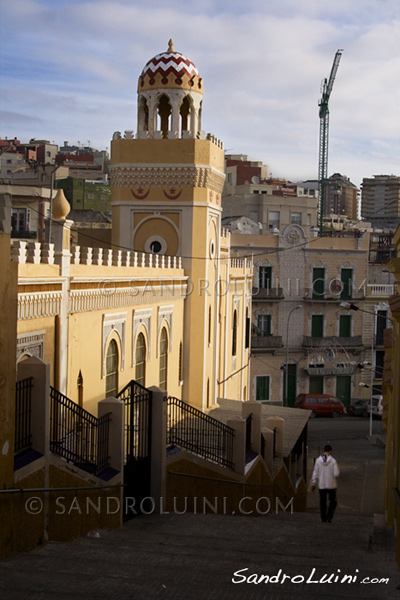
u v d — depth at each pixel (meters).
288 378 50.22
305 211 69.50
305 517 18.45
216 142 28.52
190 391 27.97
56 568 8.55
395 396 12.80
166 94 28.03
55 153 91.94
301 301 49.81
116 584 7.79
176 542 11.09
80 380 17.94
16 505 9.45
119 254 20.62
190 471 16.19
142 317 22.64
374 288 51.16
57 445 11.53
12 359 9.44
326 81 96.00
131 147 27.69
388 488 15.38
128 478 13.45
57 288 16.16
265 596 7.61
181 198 27.67
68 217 45.69
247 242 48.78
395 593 7.91
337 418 46.91
